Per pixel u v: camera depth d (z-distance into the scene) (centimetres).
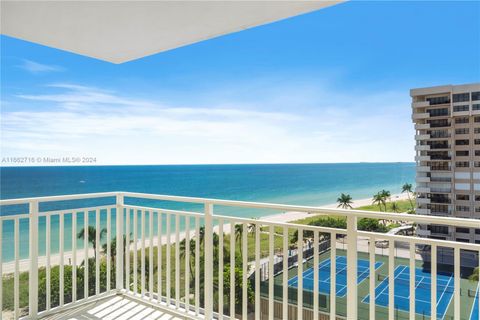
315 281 225
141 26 273
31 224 286
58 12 245
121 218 350
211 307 277
